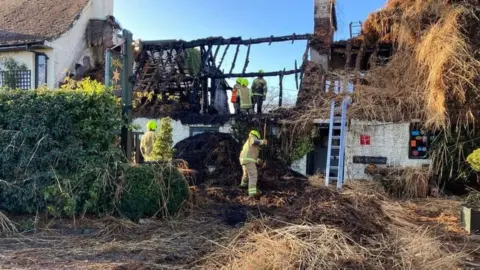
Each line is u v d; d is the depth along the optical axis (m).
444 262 4.64
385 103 11.14
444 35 9.50
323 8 15.38
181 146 12.31
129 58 8.81
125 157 7.62
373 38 14.60
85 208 6.75
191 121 13.29
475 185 10.05
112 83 8.47
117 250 5.32
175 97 14.70
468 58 9.12
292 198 8.66
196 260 4.84
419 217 7.58
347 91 12.26
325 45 14.98
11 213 6.96
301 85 13.31
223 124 12.93
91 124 7.21
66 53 17.19
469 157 7.84
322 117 11.52
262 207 7.90
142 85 15.12
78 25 17.88
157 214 7.00
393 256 4.59
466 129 9.86
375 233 5.23
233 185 10.12
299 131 11.88
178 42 15.50
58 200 6.68
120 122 7.76
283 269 4.15
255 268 4.23
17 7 19.52
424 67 10.21
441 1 10.34
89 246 5.51
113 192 6.95
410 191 9.80
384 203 8.09
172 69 15.40
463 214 6.80
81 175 6.85
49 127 7.13
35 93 7.34
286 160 12.03
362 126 11.21
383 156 11.03
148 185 7.02
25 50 16.33
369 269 4.23
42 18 18.19
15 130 7.09
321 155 12.13
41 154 7.00
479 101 9.18
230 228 6.35
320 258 4.34
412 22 11.52
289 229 4.88
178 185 7.34
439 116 9.33
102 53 18.58
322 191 6.46
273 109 13.18
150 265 4.68
